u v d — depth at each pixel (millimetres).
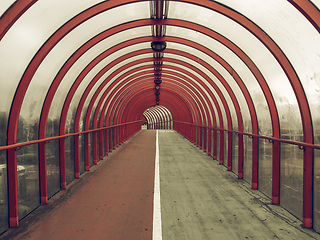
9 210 4781
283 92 5406
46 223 4977
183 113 25625
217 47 7070
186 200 6324
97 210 5648
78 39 5684
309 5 3475
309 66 4285
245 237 4402
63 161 7246
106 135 13508
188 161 11836
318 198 4539
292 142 5031
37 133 5840
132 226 4828
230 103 9516
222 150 11141
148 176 8836
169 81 16375
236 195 6746
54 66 5633
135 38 7539
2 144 4559
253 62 6016
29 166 5496
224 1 4633
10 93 4504
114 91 13070
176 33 7184
